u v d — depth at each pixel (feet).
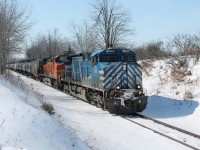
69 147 29.48
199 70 72.79
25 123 29.89
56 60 107.04
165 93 74.43
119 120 51.90
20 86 79.46
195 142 38.52
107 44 154.92
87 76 69.56
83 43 194.29
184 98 64.85
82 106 66.90
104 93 58.39
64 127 39.78
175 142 38.45
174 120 51.03
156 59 99.71
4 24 93.71
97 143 37.88
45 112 45.11
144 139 40.37
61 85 100.99
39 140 26.81
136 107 56.03
